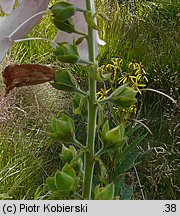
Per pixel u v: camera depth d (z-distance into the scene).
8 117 0.68
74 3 0.22
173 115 0.70
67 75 0.21
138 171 0.64
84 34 0.20
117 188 0.42
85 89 0.79
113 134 0.21
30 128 0.69
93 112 0.21
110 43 0.87
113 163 0.43
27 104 0.74
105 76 0.21
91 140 0.22
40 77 0.20
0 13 0.77
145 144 0.66
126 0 1.04
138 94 0.77
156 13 0.99
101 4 0.96
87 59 0.22
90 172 0.22
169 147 0.66
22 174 0.60
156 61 0.82
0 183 0.58
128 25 0.92
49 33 0.92
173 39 0.90
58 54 0.20
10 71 0.20
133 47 0.86
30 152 0.64
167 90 0.77
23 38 0.22
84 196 0.22
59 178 0.21
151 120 0.71
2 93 0.73
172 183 0.59
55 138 0.22
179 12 0.98
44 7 0.22
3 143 0.65
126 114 0.52
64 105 0.74
